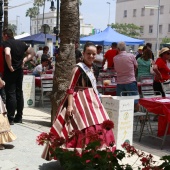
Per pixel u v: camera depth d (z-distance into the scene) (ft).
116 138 19.60
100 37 60.34
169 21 225.56
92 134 11.82
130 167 10.16
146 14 240.73
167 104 20.88
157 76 29.53
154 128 27.14
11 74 24.49
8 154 18.70
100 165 9.79
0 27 34.60
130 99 19.92
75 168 9.67
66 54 24.02
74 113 15.43
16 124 25.48
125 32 227.61
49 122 26.78
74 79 15.70
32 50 25.86
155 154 20.63
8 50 23.76
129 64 26.66
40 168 16.92
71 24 24.07
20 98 25.71
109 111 19.92
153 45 236.02
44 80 34.91
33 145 20.36
